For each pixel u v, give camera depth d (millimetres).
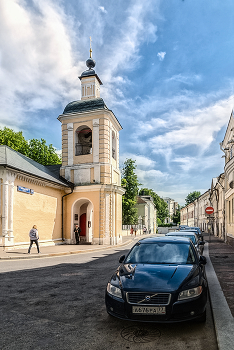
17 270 10156
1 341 4078
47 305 5766
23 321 4855
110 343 3973
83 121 25266
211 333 4316
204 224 54812
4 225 16250
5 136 35031
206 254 14789
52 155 39531
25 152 37219
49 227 21891
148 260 5684
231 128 21703
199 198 60188
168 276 4773
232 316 4652
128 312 4336
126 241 28266
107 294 4742
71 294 6645
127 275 4965
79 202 25219
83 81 27547
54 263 12148
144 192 89562
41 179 20047
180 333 4316
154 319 4250
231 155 22734
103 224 23484
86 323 4742
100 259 13719
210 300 5648
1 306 5707
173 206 152000
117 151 27891
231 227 21391
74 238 24328
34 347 3879
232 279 7812
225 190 25188
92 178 24422
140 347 3846
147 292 4352
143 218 65500
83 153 26219
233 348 3582
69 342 4020
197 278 4816
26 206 18672
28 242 18688
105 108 24625
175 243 6227
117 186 24406
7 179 16547
